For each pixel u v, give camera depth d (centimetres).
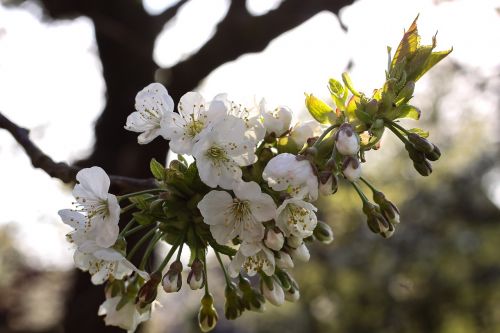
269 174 174
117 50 468
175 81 436
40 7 549
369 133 187
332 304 1098
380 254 1061
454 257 1048
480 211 1098
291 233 179
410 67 193
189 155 183
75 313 445
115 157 474
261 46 418
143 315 206
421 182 1122
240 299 205
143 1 477
